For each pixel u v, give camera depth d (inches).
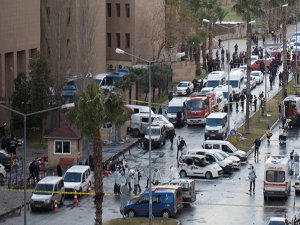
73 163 6407.5
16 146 6722.4
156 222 5108.3
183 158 6289.4
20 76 7367.1
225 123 7509.8
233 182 6141.7
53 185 5482.3
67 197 5713.6
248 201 5629.9
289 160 5974.4
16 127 7293.3
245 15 7691.9
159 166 6540.4
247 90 7588.6
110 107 4862.2
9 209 5408.5
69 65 7824.8
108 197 5728.3
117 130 7175.2
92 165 6269.7
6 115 7519.7
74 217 5300.2
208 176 6230.3
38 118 7160.4
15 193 5777.6
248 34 7628.0
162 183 5812.0
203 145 6801.2
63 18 7691.9
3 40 7839.6
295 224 4938.5
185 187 5497.1
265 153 6983.3
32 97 7160.4
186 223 5142.7
